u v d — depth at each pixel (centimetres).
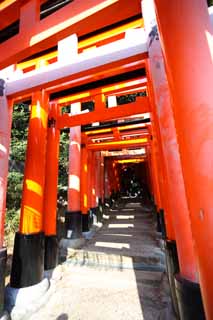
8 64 192
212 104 82
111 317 243
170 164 188
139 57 227
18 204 621
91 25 151
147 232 605
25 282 273
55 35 158
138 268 378
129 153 1054
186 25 89
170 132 191
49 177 387
